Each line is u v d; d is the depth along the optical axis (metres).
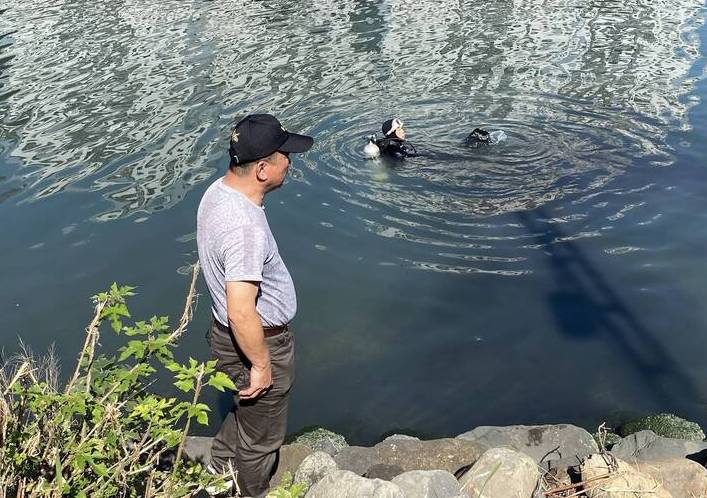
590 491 3.60
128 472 2.86
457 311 5.94
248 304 2.94
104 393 3.09
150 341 2.94
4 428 2.68
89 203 7.95
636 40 14.39
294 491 3.08
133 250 6.96
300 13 16.80
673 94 11.23
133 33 15.39
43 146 9.60
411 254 6.82
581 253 6.71
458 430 4.82
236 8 17.33
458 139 9.80
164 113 10.71
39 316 6.00
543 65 12.99
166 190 8.20
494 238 7.07
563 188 8.11
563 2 17.59
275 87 11.92
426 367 5.36
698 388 5.05
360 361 5.45
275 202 7.94
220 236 2.96
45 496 2.65
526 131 9.99
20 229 7.44
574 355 5.41
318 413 4.99
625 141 9.44
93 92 11.74
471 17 16.38
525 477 3.58
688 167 8.47
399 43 14.45
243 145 2.93
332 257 6.78
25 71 13.03
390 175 8.66
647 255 6.60
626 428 4.74
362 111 10.89
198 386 2.77
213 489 3.20
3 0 18.75
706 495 3.65
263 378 3.11
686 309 5.82
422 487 3.45
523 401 5.03
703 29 14.99
